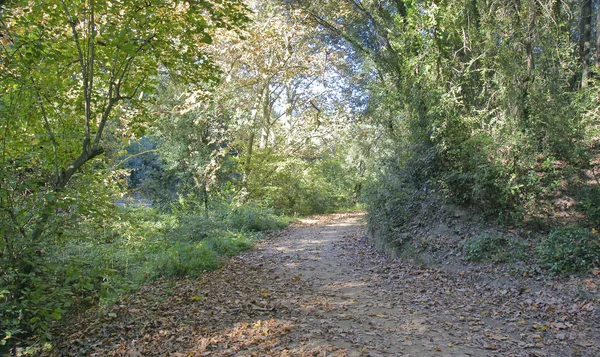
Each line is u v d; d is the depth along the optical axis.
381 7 13.43
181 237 11.77
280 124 26.81
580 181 8.65
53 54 5.56
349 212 26.47
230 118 16.81
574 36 13.17
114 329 5.58
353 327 5.34
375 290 7.29
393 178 11.95
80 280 5.59
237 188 19.14
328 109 23.28
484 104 10.54
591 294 5.87
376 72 17.14
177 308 6.27
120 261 9.09
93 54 5.89
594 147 9.37
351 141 24.56
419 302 6.51
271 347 4.64
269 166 21.05
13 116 5.32
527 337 4.92
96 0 5.84
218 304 6.39
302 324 5.44
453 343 4.79
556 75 9.32
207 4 6.03
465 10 10.37
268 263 9.77
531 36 9.23
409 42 11.30
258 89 19.50
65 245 6.20
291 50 19.02
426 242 9.46
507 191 8.67
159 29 6.14
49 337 5.04
